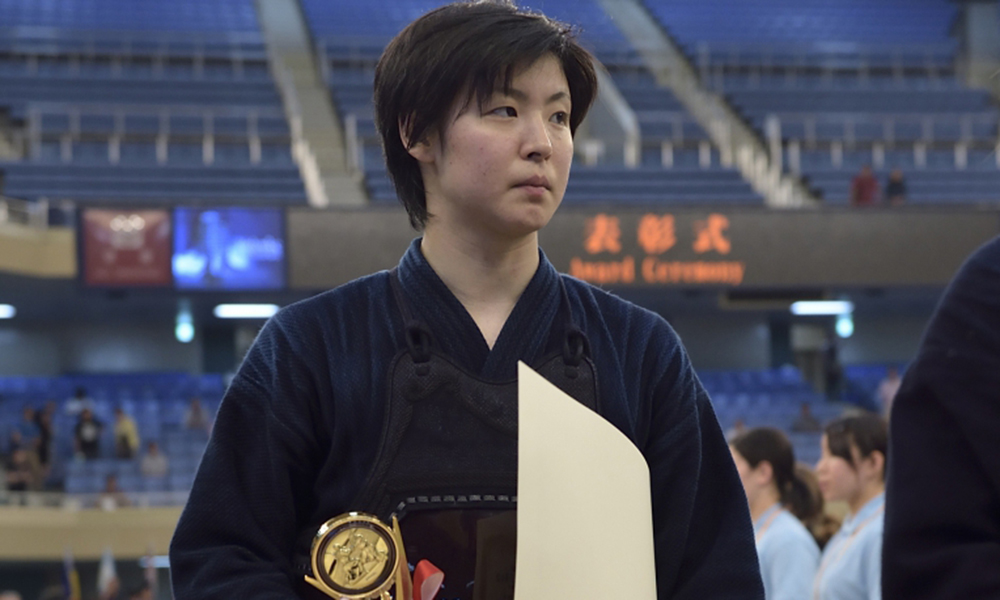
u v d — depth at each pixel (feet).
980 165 58.75
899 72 71.87
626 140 58.95
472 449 3.88
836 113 66.03
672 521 4.09
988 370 3.41
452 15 3.99
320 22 72.74
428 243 4.18
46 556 37.63
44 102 59.31
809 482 11.64
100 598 36.73
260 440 4.00
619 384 4.09
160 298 41.91
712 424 4.31
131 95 60.70
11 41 64.39
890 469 3.55
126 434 41.06
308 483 4.07
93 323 53.52
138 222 41.19
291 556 4.04
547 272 4.17
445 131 3.95
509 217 3.91
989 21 76.18
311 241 42.09
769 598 10.48
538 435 3.61
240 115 58.49
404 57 4.01
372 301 4.14
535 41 3.87
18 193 49.83
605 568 3.59
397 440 3.89
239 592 3.73
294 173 53.11
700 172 54.90
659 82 68.49
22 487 38.58
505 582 3.82
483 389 3.93
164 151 55.88
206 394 49.26
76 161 53.93
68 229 43.24
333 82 64.90
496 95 3.87
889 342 59.00
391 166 4.20
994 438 3.34
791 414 47.03
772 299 44.80
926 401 3.52
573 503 3.59
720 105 65.72
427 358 3.97
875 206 44.70
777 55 71.67
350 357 4.03
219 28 70.90
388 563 3.72
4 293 45.52
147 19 70.64
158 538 38.40
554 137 3.95
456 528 3.83
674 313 56.49
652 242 43.50
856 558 9.68
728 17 77.51
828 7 79.61
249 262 41.78
